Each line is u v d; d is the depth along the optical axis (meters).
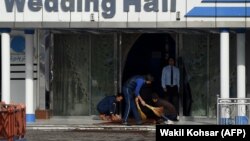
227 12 27.39
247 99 26.64
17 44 31.08
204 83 31.06
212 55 30.92
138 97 28.45
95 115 31.30
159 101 29.00
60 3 27.64
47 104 31.12
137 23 27.50
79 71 31.34
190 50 31.02
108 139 24.56
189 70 31.03
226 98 26.91
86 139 24.55
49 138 24.83
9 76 28.31
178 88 30.39
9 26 27.67
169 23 27.44
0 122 20.62
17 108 21.38
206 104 31.06
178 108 30.70
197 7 27.39
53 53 31.25
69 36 31.30
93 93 31.38
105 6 27.55
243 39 28.72
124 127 27.77
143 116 28.52
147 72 31.41
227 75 27.77
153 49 31.33
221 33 27.77
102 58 31.23
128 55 31.38
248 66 30.50
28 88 29.59
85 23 27.56
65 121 30.02
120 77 31.11
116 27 27.55
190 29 28.47
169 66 30.33
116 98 29.69
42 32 30.91
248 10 27.38
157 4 27.48
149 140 24.23
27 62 29.62
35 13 27.67
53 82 31.34
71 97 31.41
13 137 21.02
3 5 27.75
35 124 28.47
